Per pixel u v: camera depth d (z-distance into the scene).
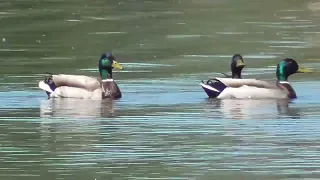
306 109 21.91
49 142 18.41
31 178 15.76
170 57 30.48
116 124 20.12
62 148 17.94
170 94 23.78
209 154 17.42
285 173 16.03
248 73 27.55
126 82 25.59
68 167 16.53
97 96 23.19
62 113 21.38
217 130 19.52
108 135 19.03
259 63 29.36
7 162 16.89
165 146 18.08
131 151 17.70
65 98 23.22
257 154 17.42
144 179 15.73
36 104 22.53
